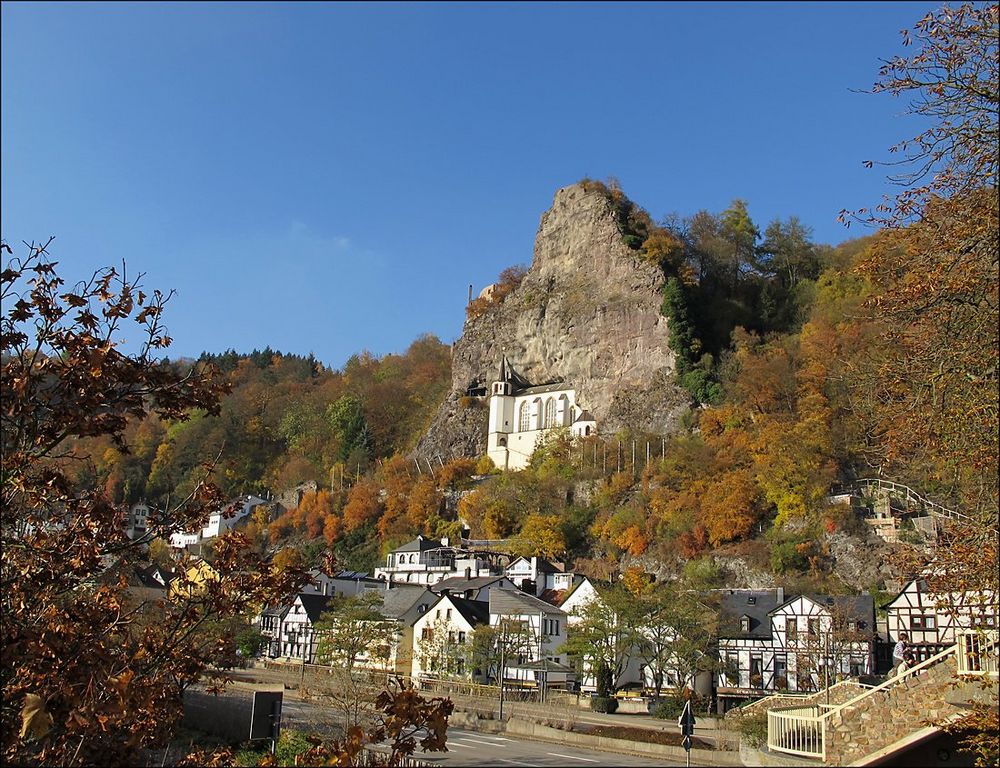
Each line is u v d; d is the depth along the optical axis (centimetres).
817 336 10012
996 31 1232
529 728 4041
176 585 1032
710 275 13650
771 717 2398
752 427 9562
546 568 9006
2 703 864
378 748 2914
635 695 5231
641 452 10756
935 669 2041
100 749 891
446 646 6244
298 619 7519
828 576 7388
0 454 839
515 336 14162
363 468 14662
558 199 14975
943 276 1283
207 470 1073
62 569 905
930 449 1335
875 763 2059
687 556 8588
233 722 2892
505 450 13025
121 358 873
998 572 1276
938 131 1307
